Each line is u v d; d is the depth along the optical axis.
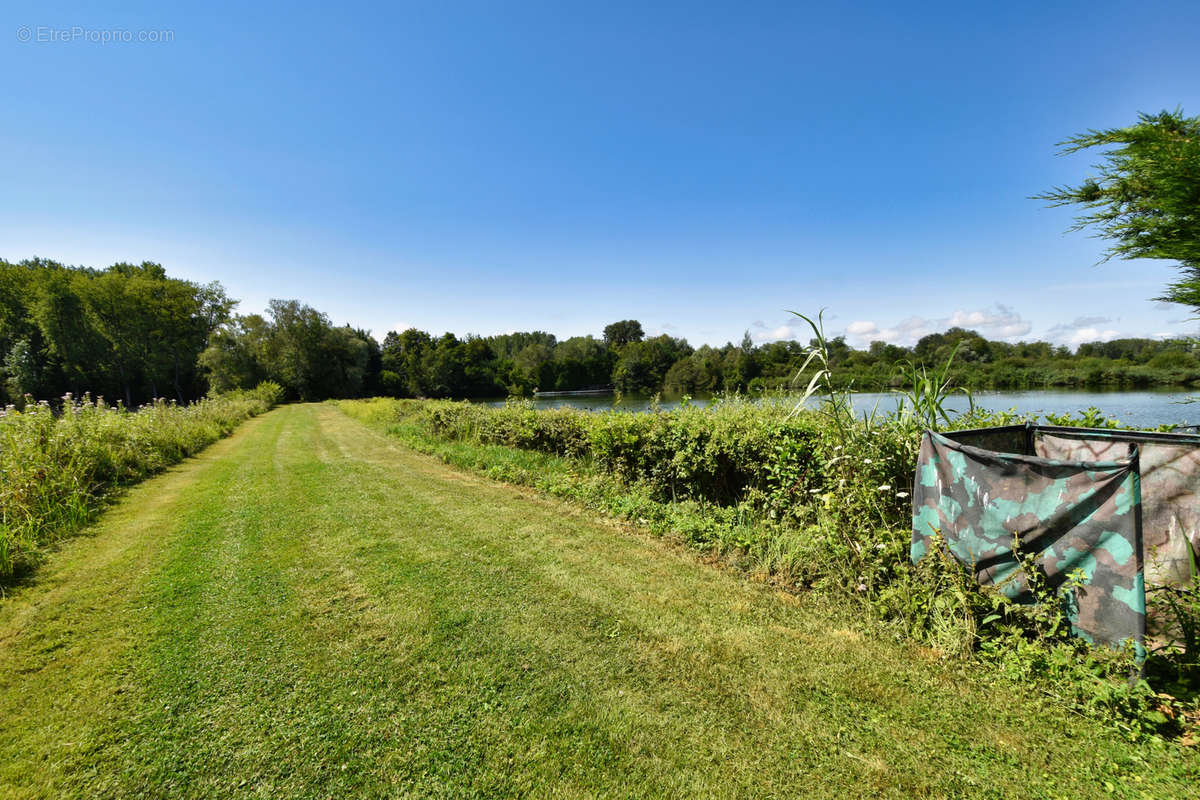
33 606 3.56
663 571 4.06
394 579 3.98
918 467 3.10
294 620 3.33
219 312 55.75
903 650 2.81
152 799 1.93
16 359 36.88
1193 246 2.63
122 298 43.16
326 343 55.38
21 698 2.54
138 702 2.51
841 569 3.49
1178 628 2.44
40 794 1.95
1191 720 2.13
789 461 4.40
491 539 4.93
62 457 6.84
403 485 7.54
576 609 3.43
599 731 2.27
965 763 2.02
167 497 6.92
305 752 2.16
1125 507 2.17
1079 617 2.36
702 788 1.95
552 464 8.01
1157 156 2.52
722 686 2.57
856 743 2.16
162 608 3.53
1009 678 2.46
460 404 13.26
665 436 5.80
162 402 13.74
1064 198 3.07
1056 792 1.86
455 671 2.74
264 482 7.90
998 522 2.62
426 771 2.05
